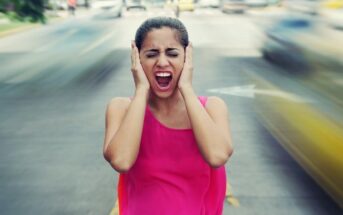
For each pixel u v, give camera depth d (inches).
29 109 432.1
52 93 506.3
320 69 243.1
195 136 86.2
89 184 243.6
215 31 1186.6
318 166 223.1
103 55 803.4
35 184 245.3
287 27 467.8
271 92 344.8
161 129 89.1
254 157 275.3
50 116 401.1
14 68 693.3
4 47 962.1
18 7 604.7
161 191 88.3
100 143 317.1
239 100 430.6
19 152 302.0
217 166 86.3
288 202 214.2
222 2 2006.6
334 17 279.3
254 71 566.6
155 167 88.4
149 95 91.4
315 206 209.5
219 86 505.7
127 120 85.8
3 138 335.6
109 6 1827.0
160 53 88.0
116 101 93.8
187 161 88.7
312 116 234.1
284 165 260.7
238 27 1289.4
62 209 215.6
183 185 89.0
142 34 89.0
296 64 339.3
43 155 294.0
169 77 89.2
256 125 343.0
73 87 535.8
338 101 211.0
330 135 210.8
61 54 836.0
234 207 210.2
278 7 588.4
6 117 402.6
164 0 2203.5
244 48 845.8
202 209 90.4
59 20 1557.6
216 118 92.5
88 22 1441.9
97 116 396.2
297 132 257.6
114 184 242.8
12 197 229.9
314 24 298.7
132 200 90.6
